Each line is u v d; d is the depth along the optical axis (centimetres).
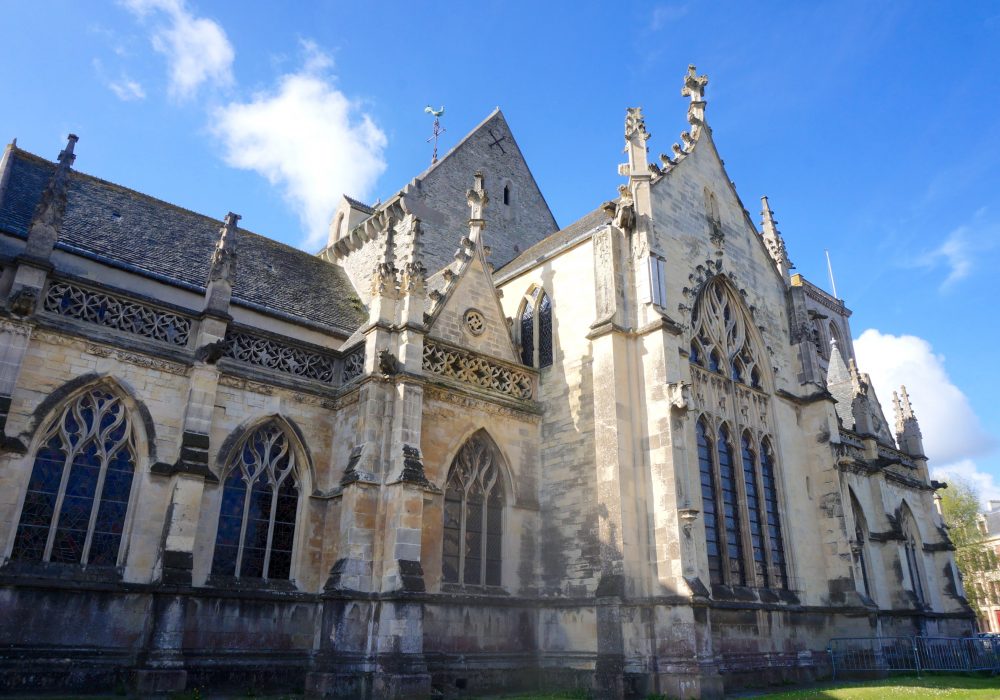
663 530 2678
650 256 3145
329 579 2419
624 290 3139
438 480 2766
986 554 7400
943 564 4922
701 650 2455
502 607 2811
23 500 2116
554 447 3128
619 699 2416
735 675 2817
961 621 4725
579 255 3334
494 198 5322
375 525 2475
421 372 2747
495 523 2967
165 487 2353
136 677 2039
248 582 2456
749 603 3003
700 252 3628
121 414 2378
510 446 3083
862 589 3584
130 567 2223
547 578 2950
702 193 3822
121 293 2444
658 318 2972
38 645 2009
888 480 4809
